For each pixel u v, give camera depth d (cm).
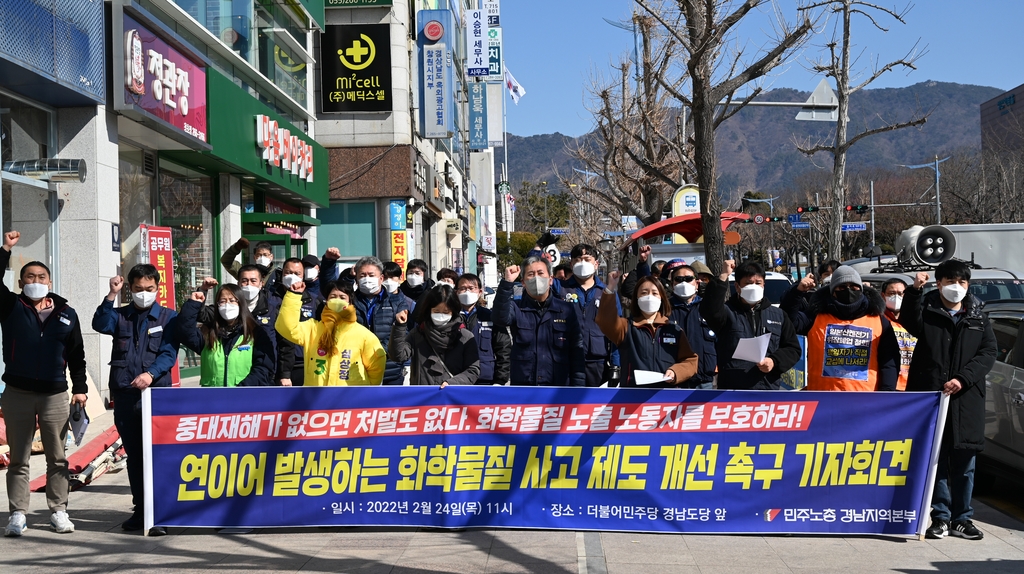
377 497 643
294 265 790
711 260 1147
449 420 641
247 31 1773
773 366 661
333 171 2480
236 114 1606
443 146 3766
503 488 642
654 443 639
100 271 1156
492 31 4281
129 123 1250
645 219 2477
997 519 727
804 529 639
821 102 1970
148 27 1234
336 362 671
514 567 562
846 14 1980
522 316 760
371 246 2534
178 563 574
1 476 830
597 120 2575
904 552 609
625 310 930
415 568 561
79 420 705
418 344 696
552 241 1055
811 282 813
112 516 705
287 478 643
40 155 1130
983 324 657
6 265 641
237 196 1767
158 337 664
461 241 4541
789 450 639
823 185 7350
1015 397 753
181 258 1559
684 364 642
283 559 582
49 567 566
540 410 641
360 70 2459
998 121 6988
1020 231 1591
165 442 641
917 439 642
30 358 642
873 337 681
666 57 2136
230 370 695
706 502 639
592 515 640
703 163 1141
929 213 6284
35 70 991
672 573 552
